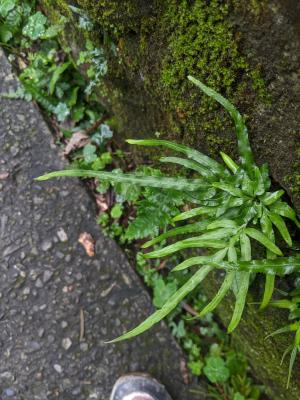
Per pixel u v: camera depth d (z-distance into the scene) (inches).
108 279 27.5
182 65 17.3
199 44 16.2
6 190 27.3
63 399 26.0
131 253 28.2
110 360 26.7
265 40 14.1
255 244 18.7
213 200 17.0
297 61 13.6
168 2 16.5
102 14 19.0
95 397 26.2
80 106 28.9
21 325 26.3
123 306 27.3
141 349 27.2
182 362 27.4
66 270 27.2
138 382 25.8
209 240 15.8
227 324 25.4
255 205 16.5
